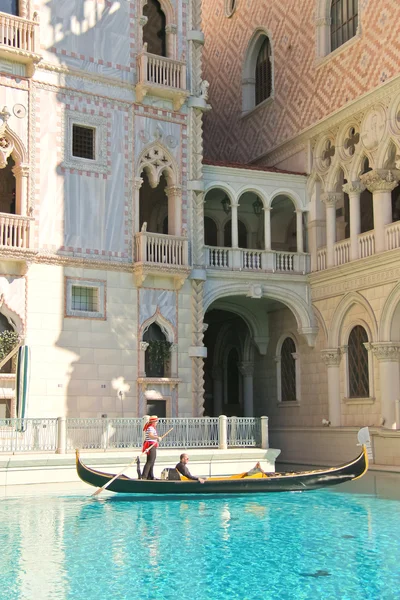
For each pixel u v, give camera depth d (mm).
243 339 39844
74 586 12148
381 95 30109
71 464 24359
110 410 29141
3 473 23281
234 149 40875
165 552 14539
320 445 33469
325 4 34312
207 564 13594
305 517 18531
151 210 35625
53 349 28234
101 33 30531
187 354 31219
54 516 18734
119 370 29516
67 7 29812
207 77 44406
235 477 22703
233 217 33438
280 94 37125
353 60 31922
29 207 28188
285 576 12742
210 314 42094
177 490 21438
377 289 30422
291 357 36719
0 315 27844
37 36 28516
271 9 38375
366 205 34219
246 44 40469
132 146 30828
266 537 15977
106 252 29828
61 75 29375
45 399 27844
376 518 18328
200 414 31094
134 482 21188
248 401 39344
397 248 28891
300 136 35188
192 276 31406
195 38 32719
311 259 34625
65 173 29172
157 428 26984
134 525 17438
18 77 28375
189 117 32281
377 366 30594
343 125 32531
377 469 29016
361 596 11539
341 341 33031
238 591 11875
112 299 29750
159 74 31375
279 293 33969
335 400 32969
